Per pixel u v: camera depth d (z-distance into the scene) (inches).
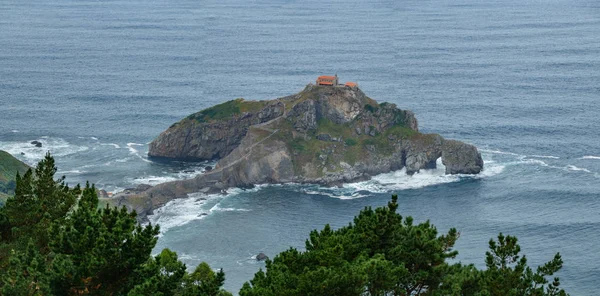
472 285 3203.7
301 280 2955.2
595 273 6993.1
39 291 2891.2
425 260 3287.4
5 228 3641.7
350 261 3275.1
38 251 3132.4
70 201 3688.5
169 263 3858.3
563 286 6766.7
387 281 3038.9
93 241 3046.3
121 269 3011.8
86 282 2913.4
